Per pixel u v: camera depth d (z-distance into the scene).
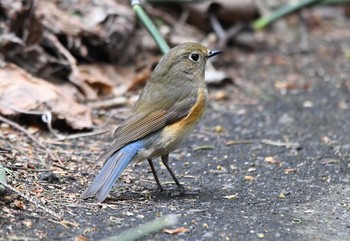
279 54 17.84
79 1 15.15
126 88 14.54
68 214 8.66
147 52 15.53
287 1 19.55
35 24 13.54
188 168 11.25
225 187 10.30
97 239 7.96
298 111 14.51
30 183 9.62
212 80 15.55
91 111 13.22
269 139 12.88
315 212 9.30
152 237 8.13
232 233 8.40
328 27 20.22
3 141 11.17
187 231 8.36
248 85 15.94
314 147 12.41
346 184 10.48
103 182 8.95
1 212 8.39
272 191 10.14
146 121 9.48
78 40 14.46
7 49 13.41
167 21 16.94
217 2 17.11
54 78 13.86
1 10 13.86
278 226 8.73
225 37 17.06
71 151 11.47
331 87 16.05
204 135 13.03
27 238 7.86
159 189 10.04
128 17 15.09
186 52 9.97
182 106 9.66
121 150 9.31
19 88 12.45
